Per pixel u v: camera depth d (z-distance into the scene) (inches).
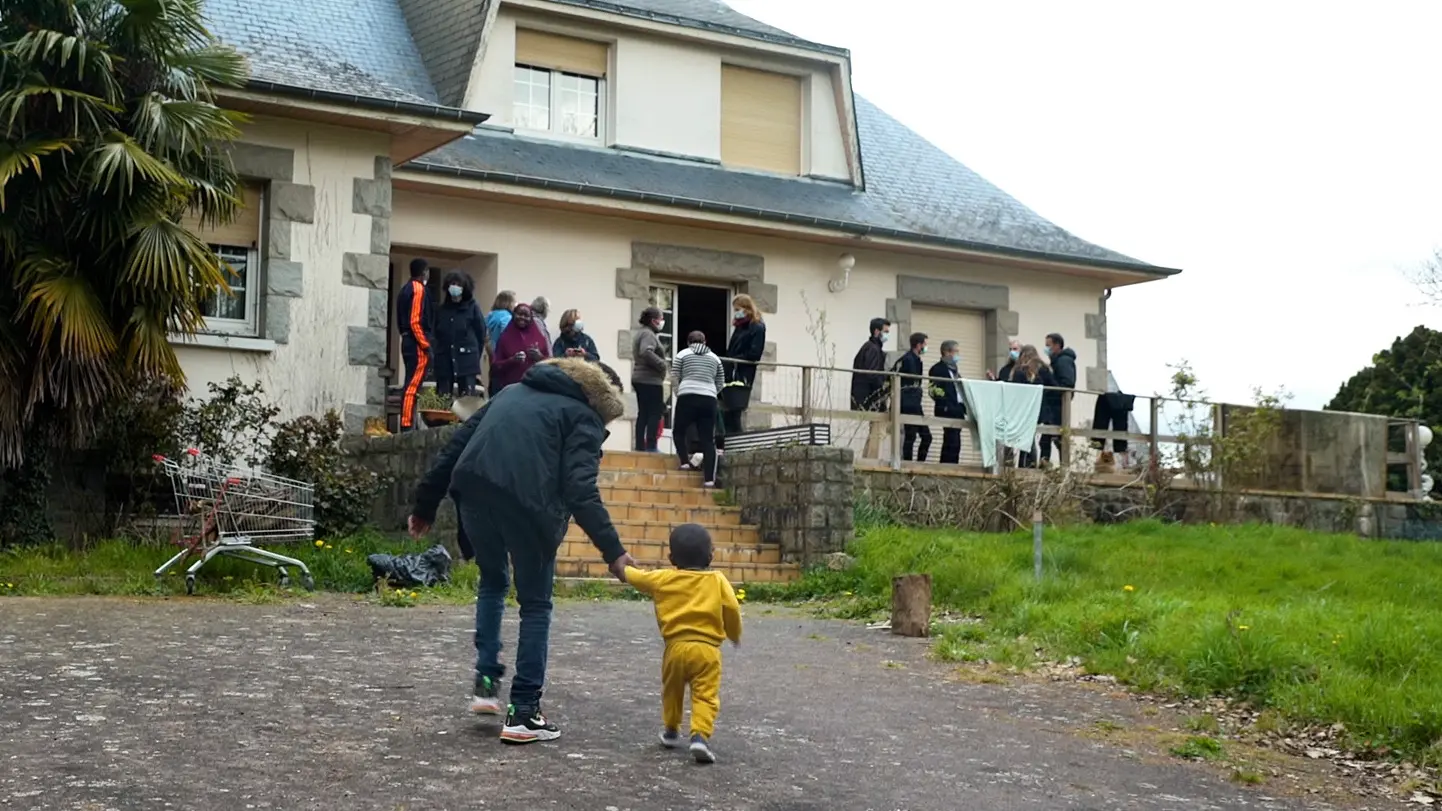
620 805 220.8
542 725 255.8
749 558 574.2
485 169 713.6
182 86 532.7
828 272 823.7
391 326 745.6
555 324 746.8
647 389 641.6
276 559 465.4
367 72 711.7
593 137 795.4
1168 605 429.1
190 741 245.1
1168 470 751.7
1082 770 273.4
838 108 858.1
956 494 687.7
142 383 546.6
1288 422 797.9
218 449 576.1
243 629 374.0
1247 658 352.2
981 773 263.7
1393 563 614.2
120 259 505.7
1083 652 394.0
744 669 359.6
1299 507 791.1
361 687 299.0
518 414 250.1
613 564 254.5
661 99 806.5
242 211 639.8
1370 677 339.6
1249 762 291.7
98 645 335.9
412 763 237.8
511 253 739.4
